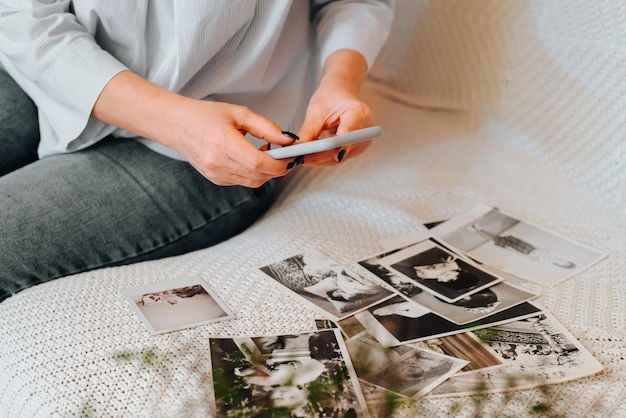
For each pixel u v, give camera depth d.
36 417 0.85
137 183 1.18
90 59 1.11
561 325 0.99
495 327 0.98
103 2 1.12
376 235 1.20
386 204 1.27
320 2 1.39
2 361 0.93
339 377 0.87
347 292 1.05
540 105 1.42
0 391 0.91
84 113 1.14
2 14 1.14
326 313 1.00
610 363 0.93
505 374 0.89
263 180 1.02
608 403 0.86
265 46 1.19
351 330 0.96
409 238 1.20
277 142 0.99
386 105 1.68
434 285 1.07
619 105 1.29
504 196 1.34
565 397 0.86
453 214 1.28
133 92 1.09
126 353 0.90
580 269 1.13
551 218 1.28
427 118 1.61
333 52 1.29
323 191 1.33
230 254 1.14
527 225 1.25
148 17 1.16
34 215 1.09
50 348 0.92
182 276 1.07
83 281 1.04
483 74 1.51
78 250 1.10
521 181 1.39
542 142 1.43
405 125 1.59
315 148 0.93
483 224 1.25
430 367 0.90
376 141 1.52
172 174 1.20
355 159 1.45
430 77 1.62
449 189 1.35
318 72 1.39
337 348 0.92
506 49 1.46
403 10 1.63
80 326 0.95
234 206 1.25
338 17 1.33
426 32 1.60
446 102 1.59
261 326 0.97
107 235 1.12
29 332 0.94
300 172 1.43
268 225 1.25
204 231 1.23
